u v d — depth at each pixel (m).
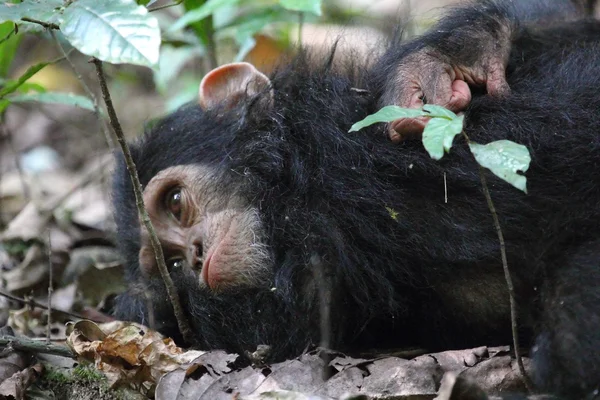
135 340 7.15
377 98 8.02
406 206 7.59
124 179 8.87
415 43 8.08
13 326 8.80
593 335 6.28
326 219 7.67
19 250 10.56
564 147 7.50
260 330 7.68
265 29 13.51
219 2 10.16
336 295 7.52
